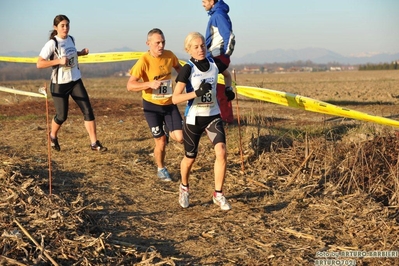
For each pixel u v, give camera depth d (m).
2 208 5.09
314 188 6.34
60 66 7.78
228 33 7.39
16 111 13.91
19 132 10.09
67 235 4.56
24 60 10.42
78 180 6.64
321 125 9.85
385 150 7.19
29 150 8.32
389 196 6.09
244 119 10.41
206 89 5.19
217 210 5.69
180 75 5.43
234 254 4.53
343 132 9.29
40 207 5.18
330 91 24.20
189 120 5.54
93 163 7.54
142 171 7.22
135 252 4.41
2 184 5.78
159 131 6.66
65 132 10.12
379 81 37.38
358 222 5.14
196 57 5.42
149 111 6.64
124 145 8.82
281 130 9.30
